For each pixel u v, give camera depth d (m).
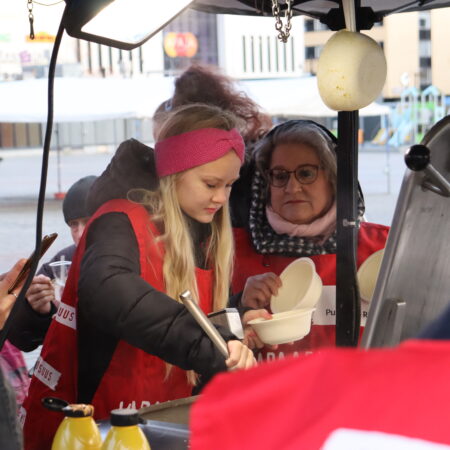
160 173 1.86
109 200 1.90
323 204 2.21
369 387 0.52
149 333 1.64
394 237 1.30
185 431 1.43
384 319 1.34
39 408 1.88
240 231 2.31
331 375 0.53
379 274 1.32
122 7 1.54
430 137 1.31
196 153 1.82
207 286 1.97
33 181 18.39
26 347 2.29
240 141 1.88
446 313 0.57
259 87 9.41
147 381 1.84
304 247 2.21
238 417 0.54
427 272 1.36
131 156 1.89
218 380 0.56
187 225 1.93
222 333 1.63
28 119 9.56
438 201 1.32
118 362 1.83
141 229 1.82
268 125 2.34
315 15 2.20
